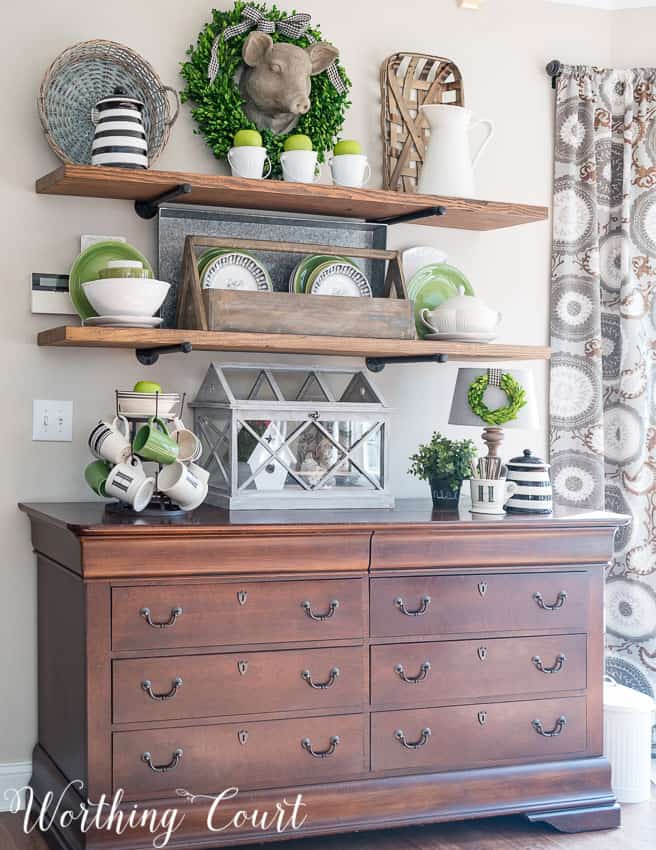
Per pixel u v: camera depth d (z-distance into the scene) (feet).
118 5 9.96
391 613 8.93
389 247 11.16
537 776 9.39
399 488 11.23
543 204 11.89
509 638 9.34
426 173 10.55
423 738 9.02
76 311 9.66
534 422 10.33
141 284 8.94
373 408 10.05
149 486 8.96
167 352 9.80
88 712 8.02
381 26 11.07
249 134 9.76
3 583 9.68
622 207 11.89
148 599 8.20
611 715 10.22
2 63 9.57
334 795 8.70
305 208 10.34
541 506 9.93
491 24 11.59
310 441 9.86
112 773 8.09
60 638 8.86
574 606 9.61
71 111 9.73
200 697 8.34
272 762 8.55
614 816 9.59
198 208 10.23
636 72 11.96
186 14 10.21
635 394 11.87
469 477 10.25
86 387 9.91
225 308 9.31
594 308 11.84
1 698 9.68
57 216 9.76
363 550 8.79
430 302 11.13
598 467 11.82
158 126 9.89
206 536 8.27
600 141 11.91
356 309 9.83
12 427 9.68
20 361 9.68
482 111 11.57
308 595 8.66
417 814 8.95
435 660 9.07
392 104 11.00
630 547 11.89
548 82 11.87
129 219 10.01
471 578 9.21
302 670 8.64
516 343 11.81
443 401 11.46
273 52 9.98
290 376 10.63
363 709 8.83
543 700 9.47
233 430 9.50
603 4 12.05
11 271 9.64
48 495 9.82
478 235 11.60
